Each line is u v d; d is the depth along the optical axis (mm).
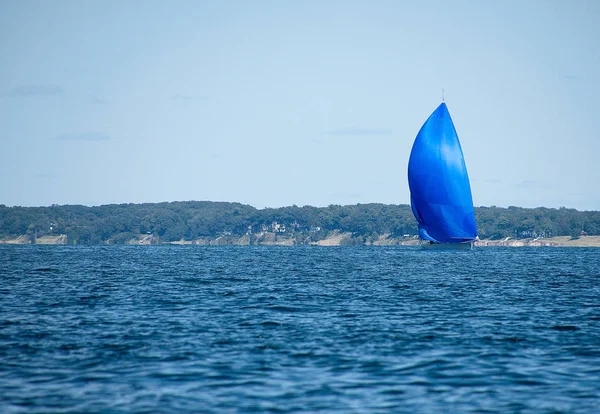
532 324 108188
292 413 62281
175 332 99250
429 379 73562
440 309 125938
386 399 66562
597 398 67375
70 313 118250
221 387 70125
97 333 98125
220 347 88438
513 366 79125
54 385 70562
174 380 72500
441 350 87250
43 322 107812
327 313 119812
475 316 116875
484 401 66250
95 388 69562
